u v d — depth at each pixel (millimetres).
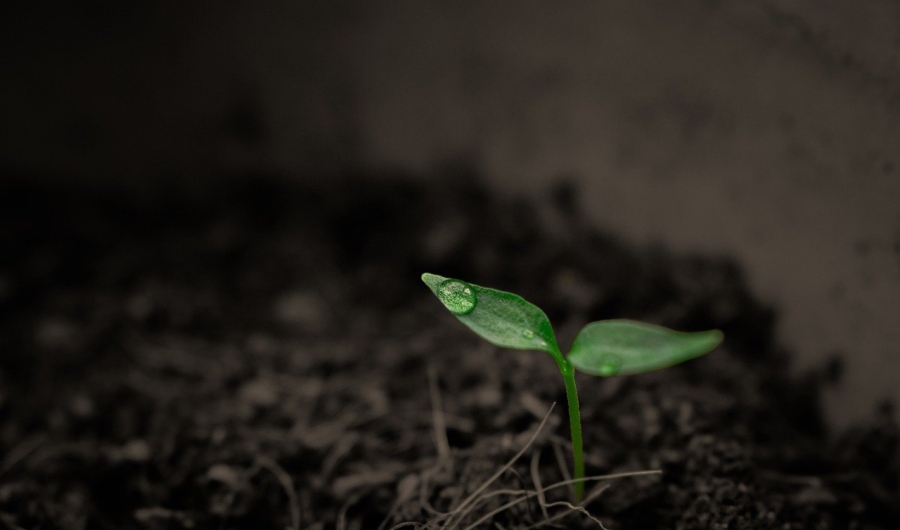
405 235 348
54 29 330
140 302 329
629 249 314
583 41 300
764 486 262
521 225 332
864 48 250
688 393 279
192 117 354
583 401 276
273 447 279
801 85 264
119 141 360
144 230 371
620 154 305
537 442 265
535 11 305
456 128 333
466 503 256
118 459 280
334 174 365
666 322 297
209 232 367
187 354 315
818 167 265
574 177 318
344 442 281
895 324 258
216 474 272
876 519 263
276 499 270
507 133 325
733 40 273
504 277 322
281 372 305
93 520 271
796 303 278
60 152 362
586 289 311
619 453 267
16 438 295
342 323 323
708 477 260
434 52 323
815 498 260
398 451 278
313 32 330
